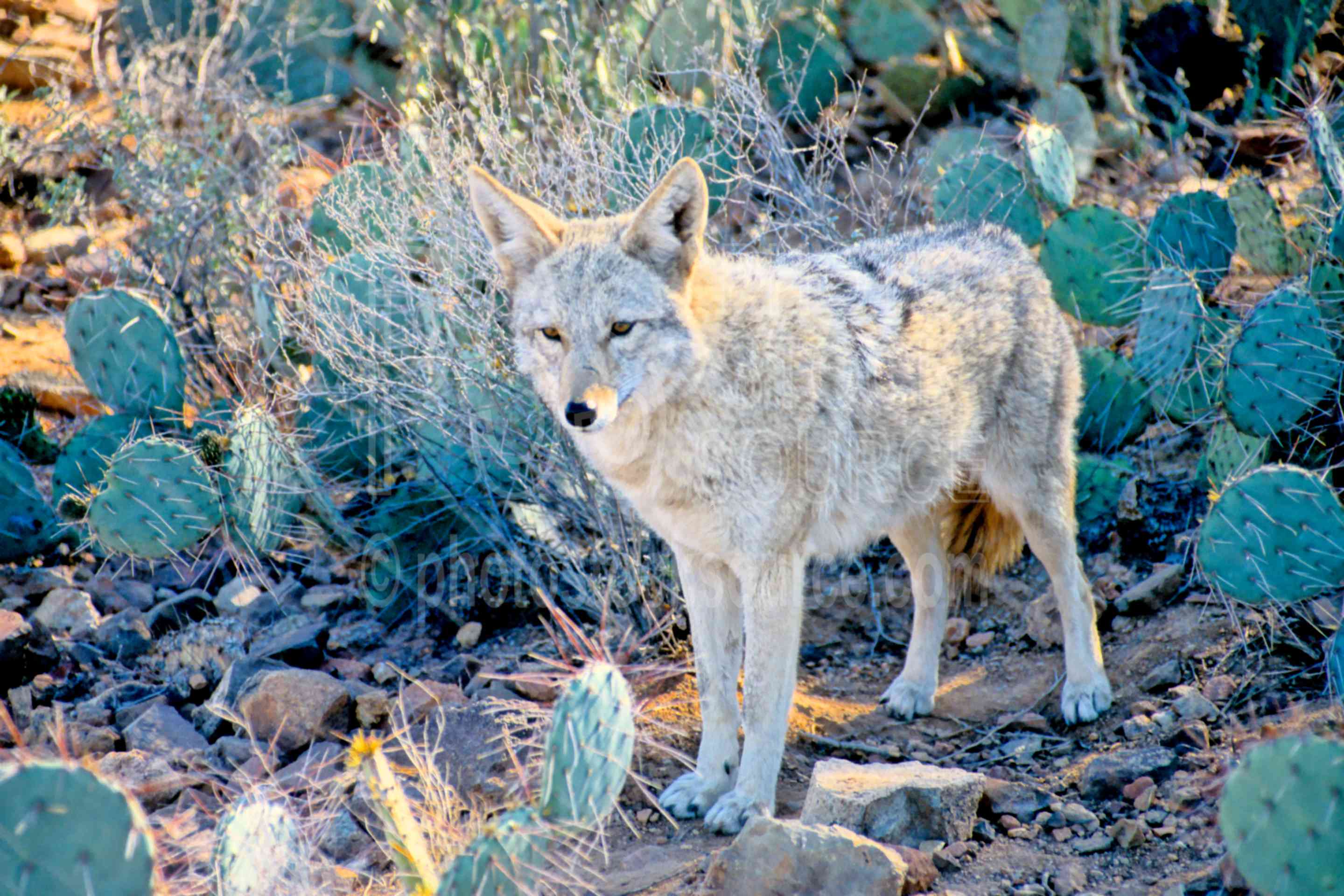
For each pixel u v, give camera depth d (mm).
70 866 4332
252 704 8516
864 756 8328
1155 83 17703
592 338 7102
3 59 18031
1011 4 17172
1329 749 4887
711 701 7793
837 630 10258
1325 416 9188
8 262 16016
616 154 10734
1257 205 11156
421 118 14977
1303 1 16547
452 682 9438
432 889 5547
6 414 12273
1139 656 8766
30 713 8852
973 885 6414
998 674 9344
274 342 11875
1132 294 11484
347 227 11047
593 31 15891
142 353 11102
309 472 10594
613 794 5562
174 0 19172
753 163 14320
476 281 10711
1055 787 7434
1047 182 11828
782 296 7672
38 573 10734
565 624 8469
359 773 6992
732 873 6215
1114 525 10547
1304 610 8062
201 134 14375
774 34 16562
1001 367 8805
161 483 9836
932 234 9594
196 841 6527
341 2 19250
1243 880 5777
